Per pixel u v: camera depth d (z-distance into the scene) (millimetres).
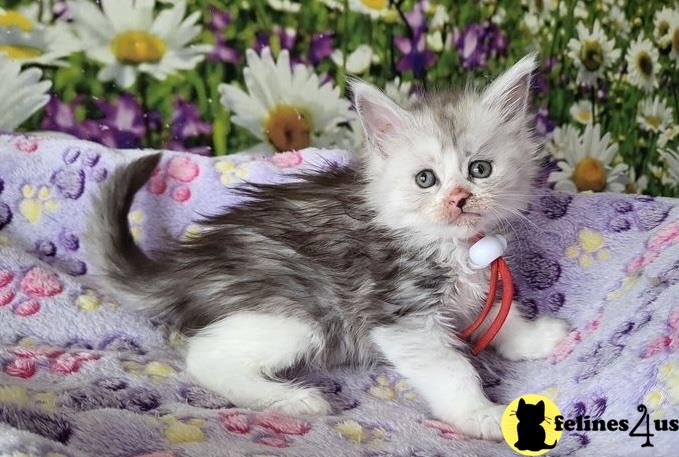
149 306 513
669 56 837
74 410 397
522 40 732
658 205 552
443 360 453
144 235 582
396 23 680
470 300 488
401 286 469
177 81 631
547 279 536
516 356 496
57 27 597
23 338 487
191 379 457
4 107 595
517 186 474
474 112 473
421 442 404
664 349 406
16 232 566
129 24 612
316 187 517
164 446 371
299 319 477
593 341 465
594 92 785
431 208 453
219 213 556
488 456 395
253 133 659
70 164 574
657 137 843
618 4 779
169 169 589
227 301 484
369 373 495
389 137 479
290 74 660
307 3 652
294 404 438
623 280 509
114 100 619
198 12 625
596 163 803
